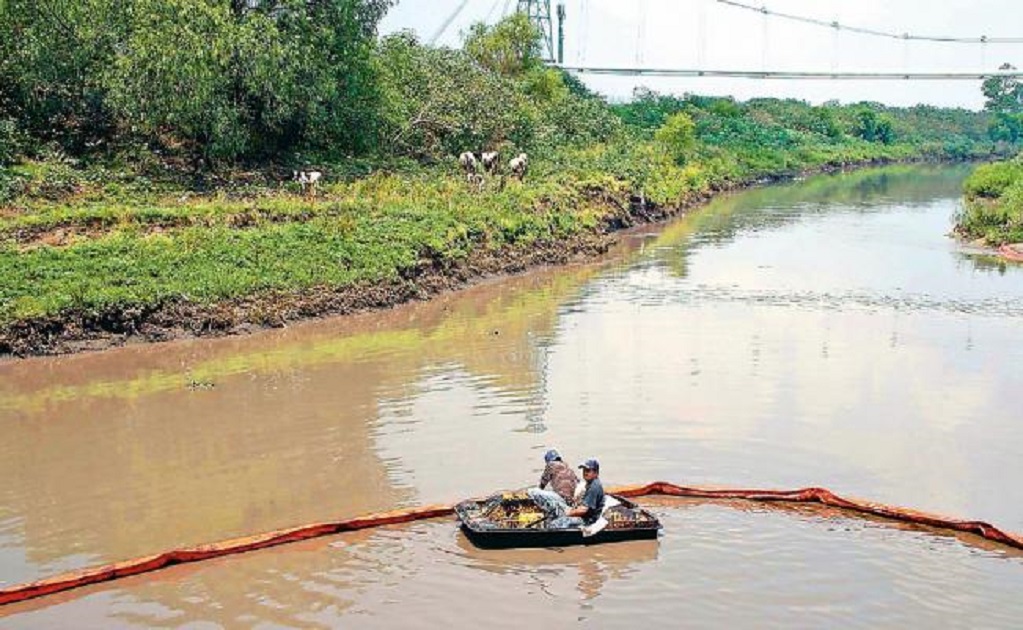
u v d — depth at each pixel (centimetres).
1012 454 1575
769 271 3384
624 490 1374
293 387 1911
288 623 1028
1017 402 1858
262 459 1521
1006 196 4538
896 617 1048
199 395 1853
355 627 1020
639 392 1897
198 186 3284
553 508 1226
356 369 2050
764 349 2267
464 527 1234
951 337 2408
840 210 5469
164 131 3581
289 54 3444
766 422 1722
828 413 1777
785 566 1164
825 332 2452
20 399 1817
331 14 3756
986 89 15300
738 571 1150
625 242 4066
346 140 4012
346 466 1492
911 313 2702
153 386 1908
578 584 1114
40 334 2109
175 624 1027
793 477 1467
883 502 1377
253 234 2658
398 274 2772
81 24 3275
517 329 2453
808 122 10394
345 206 3030
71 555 1195
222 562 1170
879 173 8950
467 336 2370
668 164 5819
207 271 2419
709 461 1528
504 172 4128
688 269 3412
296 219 2881
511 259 3262
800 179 7994
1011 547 1222
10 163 3028
